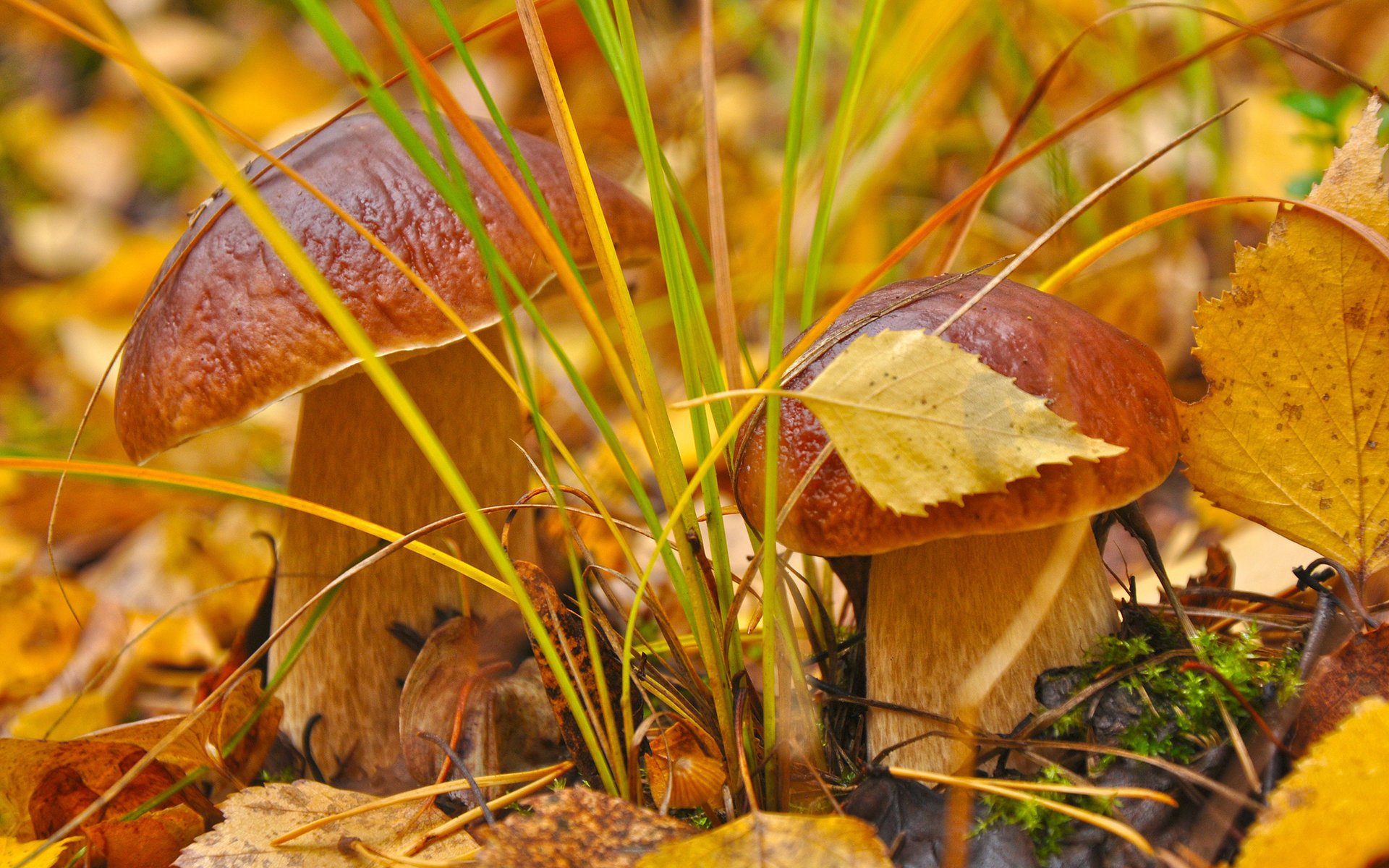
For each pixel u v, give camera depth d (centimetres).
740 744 46
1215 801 45
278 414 88
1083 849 45
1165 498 59
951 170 82
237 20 143
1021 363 46
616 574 48
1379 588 49
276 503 47
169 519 67
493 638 51
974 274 48
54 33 138
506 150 51
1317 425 47
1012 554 48
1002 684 47
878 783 46
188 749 49
